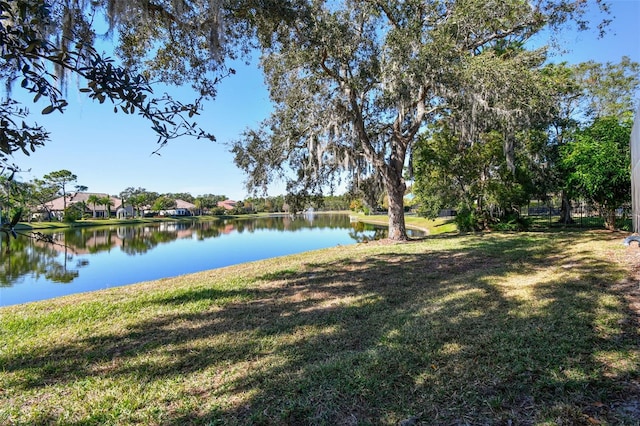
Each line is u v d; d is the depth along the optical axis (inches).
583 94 629.3
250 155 482.6
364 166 507.5
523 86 382.0
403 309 175.0
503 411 85.7
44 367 129.1
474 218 617.0
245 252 684.1
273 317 177.5
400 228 516.4
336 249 465.7
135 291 257.6
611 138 435.2
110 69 68.0
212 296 225.1
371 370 109.8
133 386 112.3
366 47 413.4
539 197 650.2
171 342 149.6
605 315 139.1
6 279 434.0
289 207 559.5
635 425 77.1
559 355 109.3
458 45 417.7
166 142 78.7
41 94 68.0
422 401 92.4
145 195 2365.9
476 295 186.1
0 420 95.4
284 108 467.2
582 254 290.4
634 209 215.5
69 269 505.7
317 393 99.3
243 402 98.7
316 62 385.4
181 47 249.6
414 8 428.5
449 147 613.3
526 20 422.6
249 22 245.9
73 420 94.4
